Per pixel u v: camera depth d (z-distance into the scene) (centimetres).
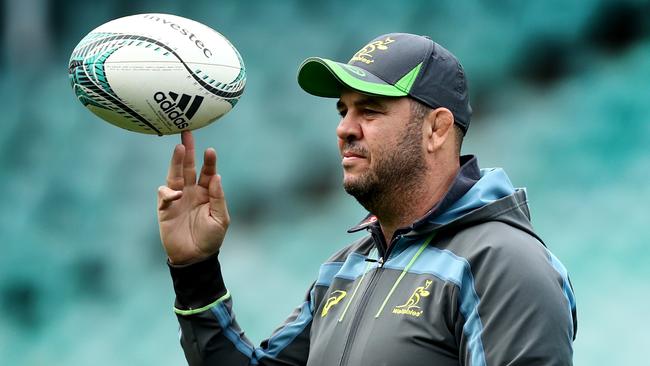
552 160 3164
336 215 3412
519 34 3475
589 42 3366
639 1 3291
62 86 4181
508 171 3195
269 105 3734
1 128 4162
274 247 3419
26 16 4278
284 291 3256
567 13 3419
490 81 3459
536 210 3047
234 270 3378
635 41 3303
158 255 3700
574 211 2992
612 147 3105
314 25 3847
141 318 3538
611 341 2630
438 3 3647
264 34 3912
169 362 3338
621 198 2958
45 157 4028
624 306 2680
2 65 4284
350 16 3809
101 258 3744
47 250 3825
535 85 3397
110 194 3844
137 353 3412
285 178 3566
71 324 3606
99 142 3972
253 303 3269
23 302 3762
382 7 3731
